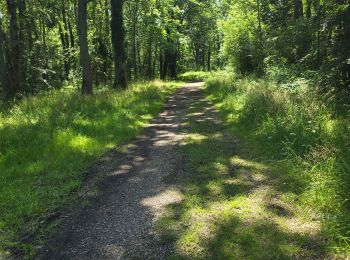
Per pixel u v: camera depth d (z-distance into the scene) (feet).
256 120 31.50
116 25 70.18
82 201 18.30
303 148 21.79
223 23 100.89
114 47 70.79
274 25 80.18
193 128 34.12
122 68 70.79
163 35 121.39
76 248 13.93
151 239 14.28
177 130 34.19
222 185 19.34
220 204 17.03
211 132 31.86
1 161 23.76
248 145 26.53
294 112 28.76
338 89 34.96
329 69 35.99
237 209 16.38
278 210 16.03
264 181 19.49
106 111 41.63
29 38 82.58
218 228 14.80
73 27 138.00
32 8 79.71
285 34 62.95
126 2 108.06
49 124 32.40
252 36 88.33
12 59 65.98
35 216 16.70
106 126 34.06
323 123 26.16
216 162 23.21
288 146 22.65
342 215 13.92
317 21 43.11
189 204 17.22
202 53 223.51
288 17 78.13
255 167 21.81
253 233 14.20
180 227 15.08
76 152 25.85
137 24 119.85
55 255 13.53
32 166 22.86
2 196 18.43
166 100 59.31
